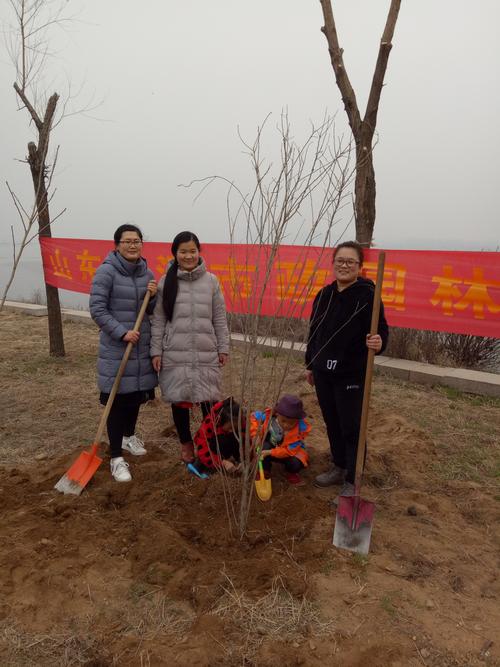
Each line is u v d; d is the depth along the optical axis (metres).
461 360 7.14
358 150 5.83
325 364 3.20
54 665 2.11
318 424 4.71
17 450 4.15
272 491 3.46
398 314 5.81
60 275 8.38
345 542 2.81
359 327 3.08
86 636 2.25
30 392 5.53
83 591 2.49
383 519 3.16
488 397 5.48
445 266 5.48
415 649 2.17
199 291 3.54
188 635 2.24
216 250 6.52
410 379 5.99
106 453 3.97
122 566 2.67
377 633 2.26
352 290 3.10
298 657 2.11
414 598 2.46
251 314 2.88
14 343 7.75
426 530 3.04
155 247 7.91
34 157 6.05
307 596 2.45
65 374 6.18
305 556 2.73
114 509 3.24
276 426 3.42
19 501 3.27
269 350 6.73
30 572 2.57
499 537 3.02
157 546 2.75
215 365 3.61
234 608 2.37
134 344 3.55
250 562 2.64
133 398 3.66
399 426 4.54
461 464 3.94
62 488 3.36
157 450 4.06
